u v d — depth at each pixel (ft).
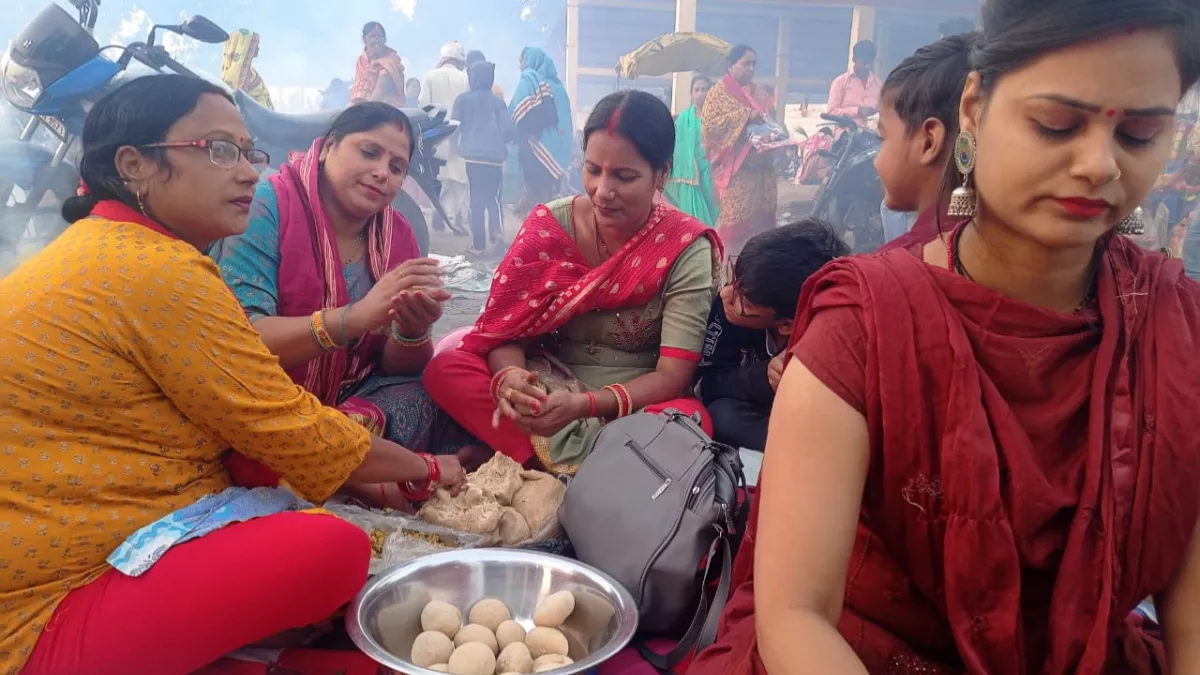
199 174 5.82
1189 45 3.13
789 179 37.35
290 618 5.63
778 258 7.54
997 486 3.55
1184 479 3.57
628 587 6.40
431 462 7.39
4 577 5.09
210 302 5.49
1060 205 3.33
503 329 8.66
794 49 51.60
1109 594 3.58
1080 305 3.78
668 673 5.98
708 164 22.77
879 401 3.64
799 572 3.55
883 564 4.11
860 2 43.57
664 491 6.59
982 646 3.75
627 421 7.35
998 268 3.73
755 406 8.47
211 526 5.53
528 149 29.22
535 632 6.10
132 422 5.43
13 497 5.10
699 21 49.93
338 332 7.78
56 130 17.88
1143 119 3.19
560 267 8.66
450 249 27.17
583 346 9.02
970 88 3.62
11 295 5.26
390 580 6.25
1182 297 3.73
